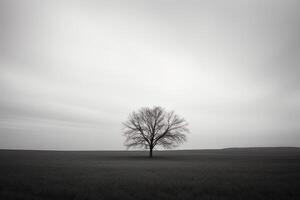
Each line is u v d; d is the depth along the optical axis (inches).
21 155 1958.7
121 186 516.4
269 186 514.3
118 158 1738.4
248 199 407.8
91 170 837.2
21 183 535.8
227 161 1405.0
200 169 895.7
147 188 497.7
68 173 739.4
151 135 1819.6
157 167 977.5
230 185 530.9
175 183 554.9
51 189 468.1
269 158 1657.2
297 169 879.7
